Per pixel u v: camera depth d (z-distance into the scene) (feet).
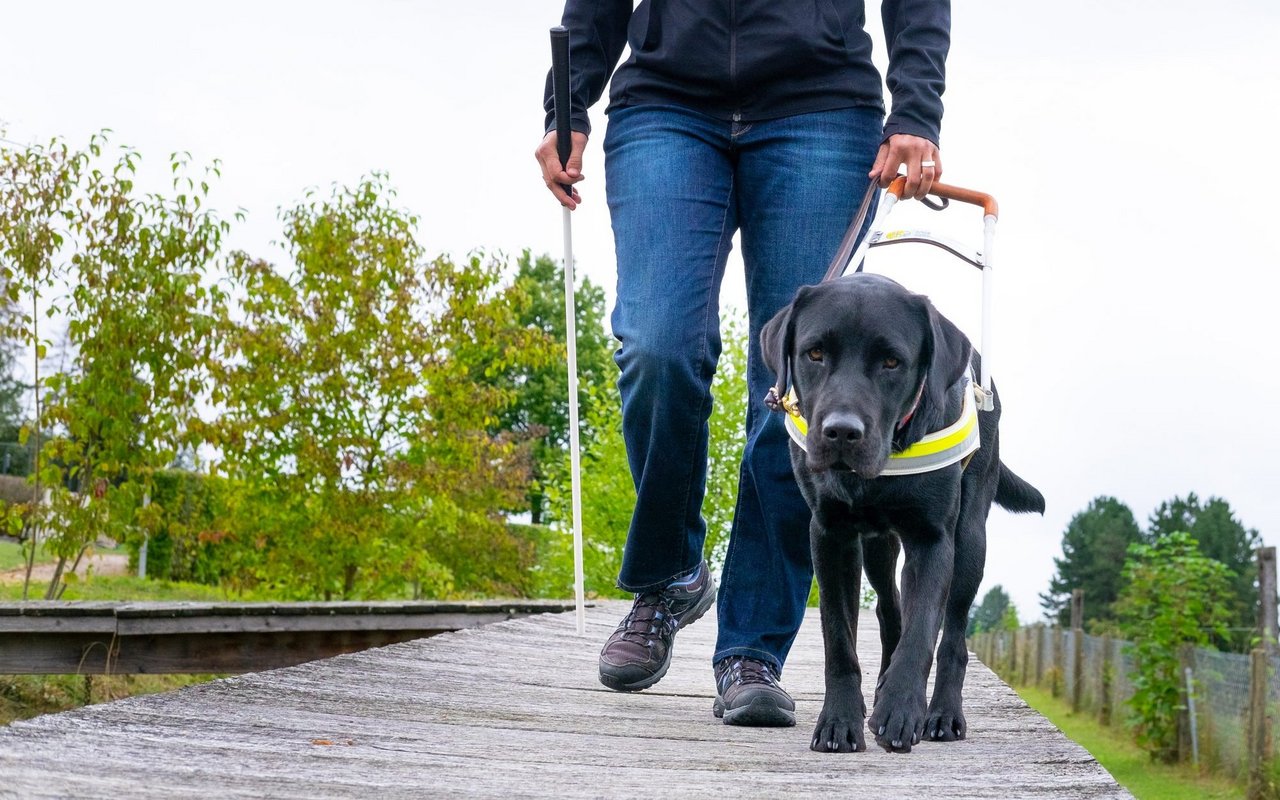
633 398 9.55
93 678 27.66
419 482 36.37
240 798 5.54
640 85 9.80
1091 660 47.55
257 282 36.47
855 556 8.43
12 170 30.71
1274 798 26.66
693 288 9.35
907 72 9.43
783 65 9.49
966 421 8.30
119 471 32.50
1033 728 8.81
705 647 16.11
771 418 9.32
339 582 37.11
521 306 39.29
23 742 6.20
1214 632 37.22
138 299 31.60
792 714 9.01
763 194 9.60
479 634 14.82
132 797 5.33
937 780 6.81
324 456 35.45
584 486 35.68
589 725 8.73
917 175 9.18
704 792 6.39
